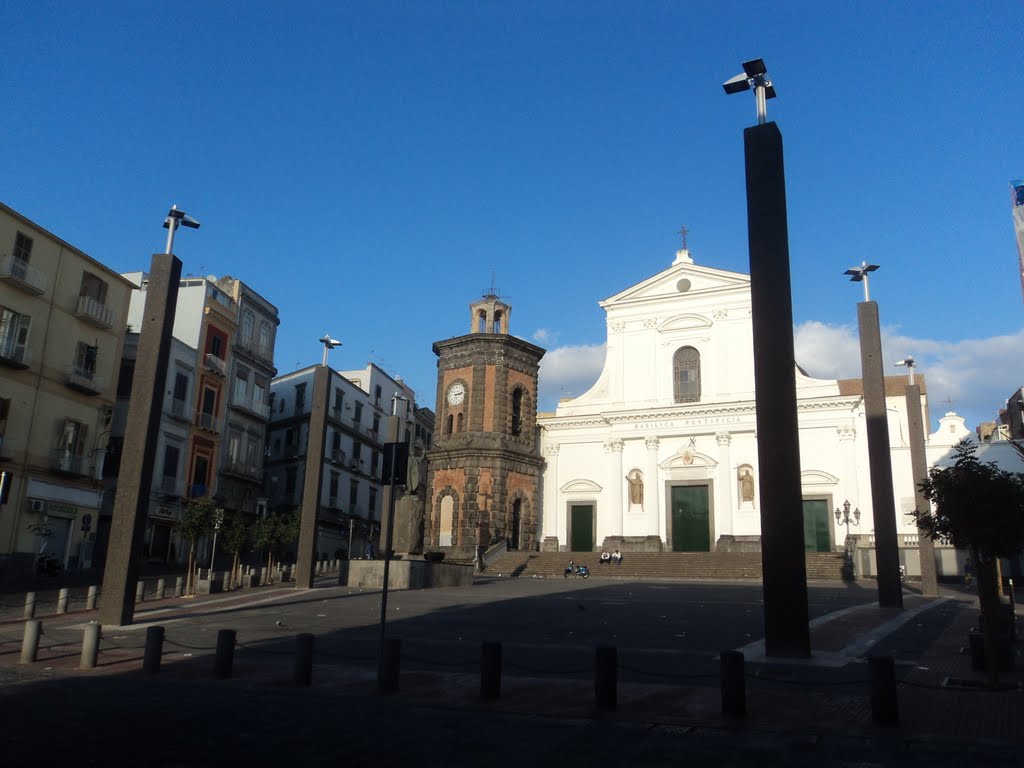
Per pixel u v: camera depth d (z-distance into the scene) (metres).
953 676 12.49
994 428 61.06
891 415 47.53
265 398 56.31
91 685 11.88
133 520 19.50
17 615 21.52
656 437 52.03
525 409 54.66
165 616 21.22
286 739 8.70
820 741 8.58
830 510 47.28
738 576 42.88
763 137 16.53
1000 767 7.57
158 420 20.48
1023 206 20.19
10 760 7.69
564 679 12.44
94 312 38.75
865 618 21.58
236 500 52.28
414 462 35.97
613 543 51.16
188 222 21.06
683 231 55.19
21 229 34.97
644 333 54.31
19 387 34.84
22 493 34.88
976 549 12.02
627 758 7.94
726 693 9.78
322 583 34.97
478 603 25.73
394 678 11.46
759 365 15.48
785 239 15.88
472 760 7.87
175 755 7.99
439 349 55.84
